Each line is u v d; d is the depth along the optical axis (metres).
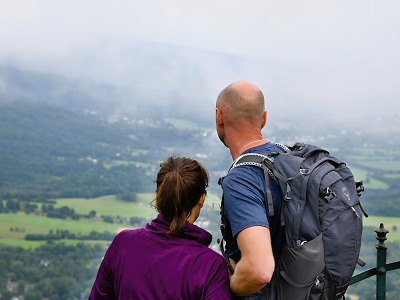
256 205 2.52
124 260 2.53
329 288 2.47
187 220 2.58
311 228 2.48
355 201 2.53
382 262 3.33
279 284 2.55
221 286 2.46
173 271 2.46
